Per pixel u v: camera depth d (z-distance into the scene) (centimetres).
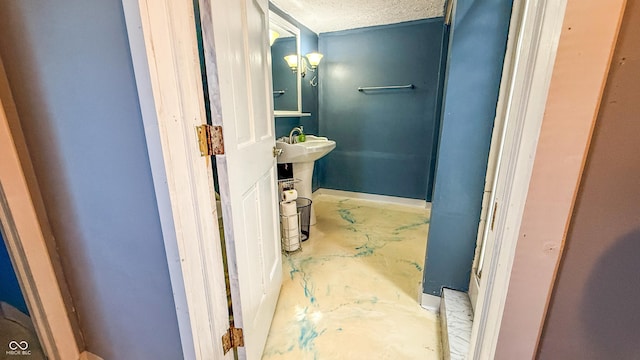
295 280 178
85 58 73
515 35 107
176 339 94
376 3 230
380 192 337
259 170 121
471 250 139
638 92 38
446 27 265
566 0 38
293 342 130
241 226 99
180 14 70
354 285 173
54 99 80
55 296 102
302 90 294
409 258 204
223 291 98
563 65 40
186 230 81
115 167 81
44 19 73
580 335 49
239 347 105
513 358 54
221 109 82
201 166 82
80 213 92
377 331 136
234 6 92
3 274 119
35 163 90
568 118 42
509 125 53
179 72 72
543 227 46
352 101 321
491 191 125
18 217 90
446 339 119
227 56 86
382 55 296
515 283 50
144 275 90
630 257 43
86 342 112
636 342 45
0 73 82
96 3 68
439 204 139
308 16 258
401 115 306
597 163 42
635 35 37
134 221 85
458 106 126
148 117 71
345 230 254
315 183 350
